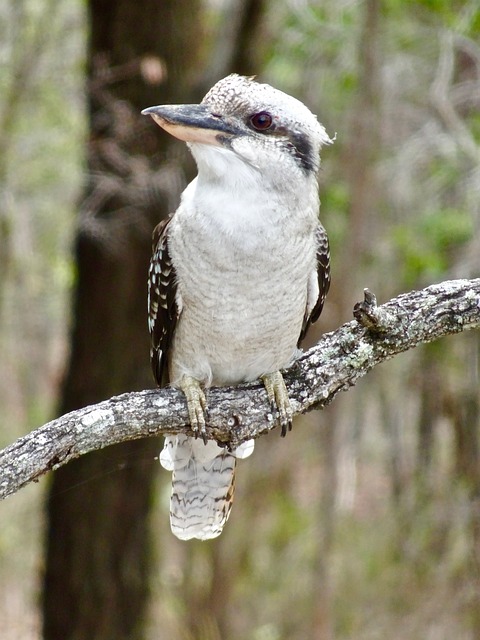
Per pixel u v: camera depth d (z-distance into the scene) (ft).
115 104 40.75
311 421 57.21
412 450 49.44
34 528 58.85
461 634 46.83
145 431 24.57
